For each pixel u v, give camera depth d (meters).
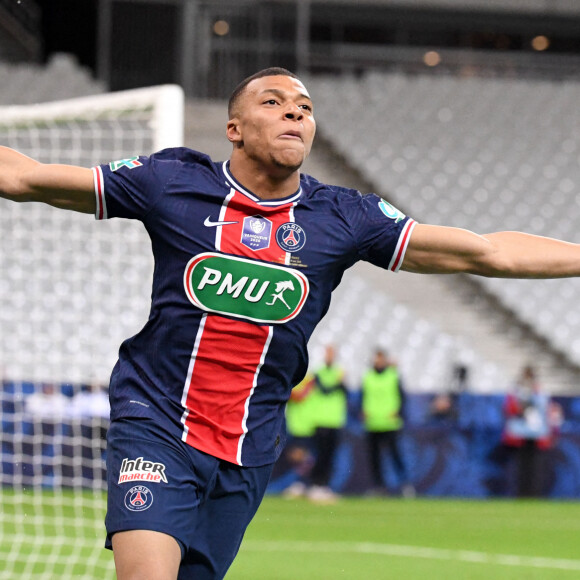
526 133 75.31
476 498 50.00
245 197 11.23
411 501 47.72
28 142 55.38
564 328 63.47
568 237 69.94
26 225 49.47
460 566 28.28
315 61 75.69
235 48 71.75
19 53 72.69
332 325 61.69
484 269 11.39
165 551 10.48
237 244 11.12
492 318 63.97
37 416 40.50
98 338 36.69
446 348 61.44
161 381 11.41
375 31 78.88
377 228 11.50
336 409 45.97
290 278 11.19
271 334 11.28
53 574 25.12
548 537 35.50
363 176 71.19
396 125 74.12
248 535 34.31
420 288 64.69
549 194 71.69
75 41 77.94
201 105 70.81
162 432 11.19
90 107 21.47
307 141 11.27
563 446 50.94
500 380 60.19
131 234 31.39
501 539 34.59
